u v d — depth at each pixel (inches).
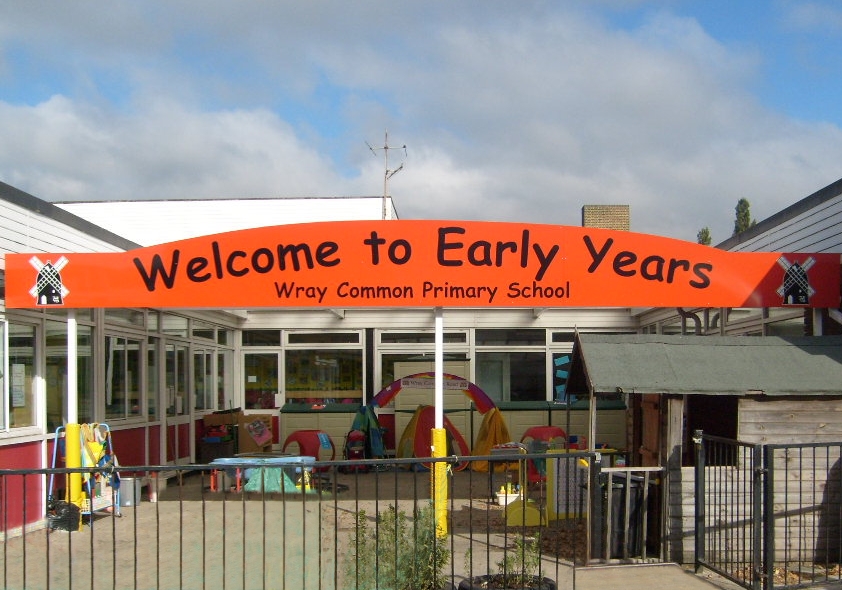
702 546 278.8
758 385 290.7
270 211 882.1
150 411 494.0
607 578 270.7
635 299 330.0
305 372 671.1
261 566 283.9
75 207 883.4
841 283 334.0
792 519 291.1
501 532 344.8
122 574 278.7
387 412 660.7
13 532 346.3
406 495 459.8
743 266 333.4
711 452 323.9
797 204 382.3
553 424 609.0
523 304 328.2
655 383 288.4
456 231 328.8
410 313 668.1
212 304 331.6
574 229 329.7
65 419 395.9
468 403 621.9
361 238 329.1
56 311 389.4
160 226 883.4
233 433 590.9
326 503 422.6
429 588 237.0
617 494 299.1
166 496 459.5
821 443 258.1
